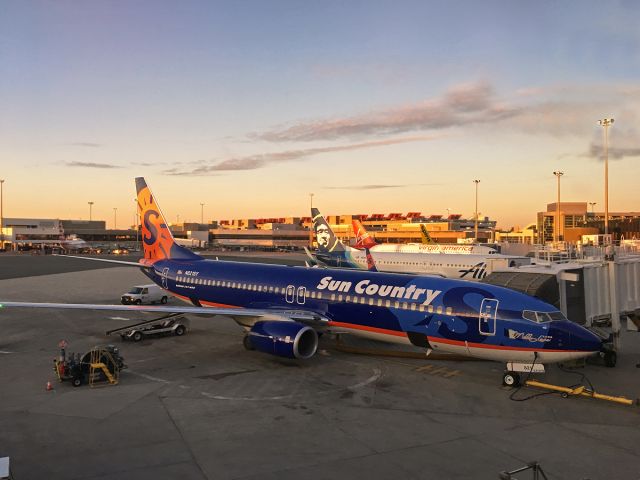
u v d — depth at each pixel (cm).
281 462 1301
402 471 1255
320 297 2508
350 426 1561
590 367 2270
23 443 1412
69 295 4922
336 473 1241
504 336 1938
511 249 8519
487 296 2038
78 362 2033
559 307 2327
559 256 4503
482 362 2378
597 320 2597
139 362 2373
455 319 2052
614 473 1253
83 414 1652
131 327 2962
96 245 17425
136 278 6681
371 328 2319
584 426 1573
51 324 3409
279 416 1647
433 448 1398
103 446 1394
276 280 2747
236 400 1811
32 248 15762
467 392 1923
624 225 10719
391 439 1461
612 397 1806
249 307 2805
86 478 1206
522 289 2269
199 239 18875
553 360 1884
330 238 5888
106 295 4934
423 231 10431
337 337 2816
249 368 2266
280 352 2223
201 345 2759
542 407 1752
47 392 1891
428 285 2233
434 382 2055
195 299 3142
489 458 1336
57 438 1450
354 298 2383
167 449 1377
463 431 1527
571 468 1280
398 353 2542
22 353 2559
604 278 2508
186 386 1980
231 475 1226
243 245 18925
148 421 1591
